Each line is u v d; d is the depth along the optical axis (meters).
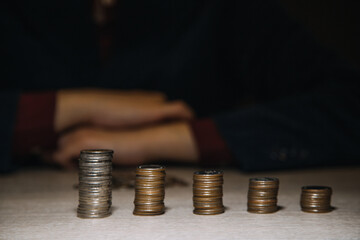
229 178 0.69
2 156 0.74
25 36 1.07
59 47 1.09
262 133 0.77
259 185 0.47
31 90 1.06
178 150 0.77
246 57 1.11
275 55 1.06
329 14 1.68
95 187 0.45
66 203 0.51
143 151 0.77
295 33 1.05
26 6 1.08
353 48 1.70
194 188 0.47
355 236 0.39
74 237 0.39
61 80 1.08
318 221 0.44
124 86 1.10
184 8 1.14
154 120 0.82
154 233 0.40
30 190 0.59
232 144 0.76
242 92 1.20
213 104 1.16
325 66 0.95
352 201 0.52
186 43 1.14
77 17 1.09
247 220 0.44
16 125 0.78
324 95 0.83
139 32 1.12
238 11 1.15
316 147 0.77
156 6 1.12
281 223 0.43
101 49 1.11
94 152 0.45
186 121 0.81
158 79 1.12
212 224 0.42
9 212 0.47
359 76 0.87
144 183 0.46
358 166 0.80
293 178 0.69
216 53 1.15
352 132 0.78
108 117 0.81
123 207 0.49
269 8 1.11
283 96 1.04
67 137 0.80
